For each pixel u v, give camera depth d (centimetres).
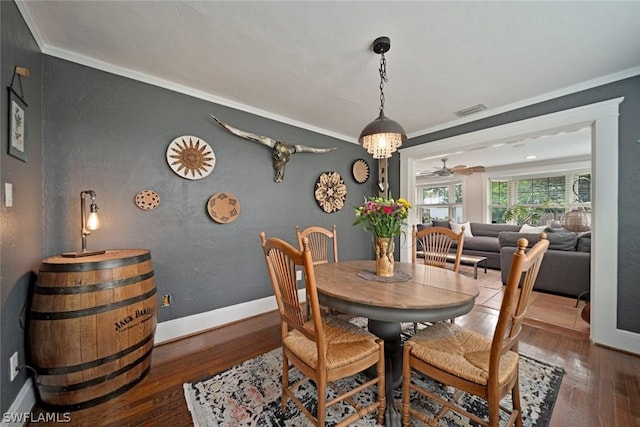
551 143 455
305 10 145
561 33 162
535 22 153
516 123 264
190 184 239
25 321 141
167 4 141
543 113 247
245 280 274
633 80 203
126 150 207
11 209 129
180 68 204
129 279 158
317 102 264
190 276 239
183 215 235
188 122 237
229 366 184
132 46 177
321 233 256
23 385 136
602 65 197
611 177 211
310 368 121
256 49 179
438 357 122
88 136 191
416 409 145
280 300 141
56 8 142
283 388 142
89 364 142
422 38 167
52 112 177
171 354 201
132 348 157
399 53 183
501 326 101
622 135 207
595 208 218
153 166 219
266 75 213
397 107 276
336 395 154
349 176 384
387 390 146
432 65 197
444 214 782
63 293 139
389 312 129
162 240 224
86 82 190
